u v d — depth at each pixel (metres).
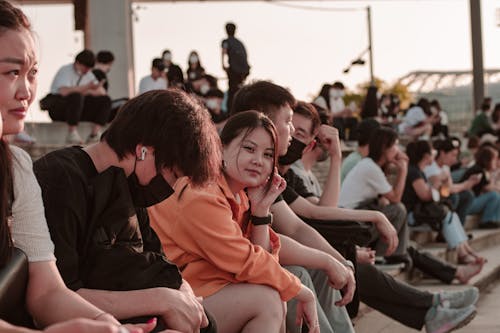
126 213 2.79
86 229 2.75
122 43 18.25
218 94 12.70
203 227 3.39
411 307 5.54
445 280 7.71
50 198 2.68
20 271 2.40
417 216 8.98
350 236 4.72
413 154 9.09
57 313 2.47
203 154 2.74
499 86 31.62
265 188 3.67
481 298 7.91
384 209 7.17
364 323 6.12
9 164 2.36
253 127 3.60
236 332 3.41
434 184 10.20
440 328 5.51
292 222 4.33
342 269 4.07
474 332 6.23
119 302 2.72
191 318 2.80
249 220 3.73
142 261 2.81
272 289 3.44
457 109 30.09
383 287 5.50
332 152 5.10
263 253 3.46
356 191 7.18
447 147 10.60
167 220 3.49
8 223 2.36
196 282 3.45
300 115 4.69
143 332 2.58
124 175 2.77
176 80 13.54
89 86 11.37
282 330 3.56
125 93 18.20
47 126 11.77
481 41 22.75
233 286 3.41
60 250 2.66
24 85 2.43
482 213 12.25
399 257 7.24
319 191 5.62
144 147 2.75
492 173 13.27
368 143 7.41
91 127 12.01
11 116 2.43
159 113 2.73
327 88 16.25
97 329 2.08
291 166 5.20
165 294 2.78
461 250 9.02
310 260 4.03
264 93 4.26
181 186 3.46
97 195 2.73
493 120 20.19
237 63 13.33
